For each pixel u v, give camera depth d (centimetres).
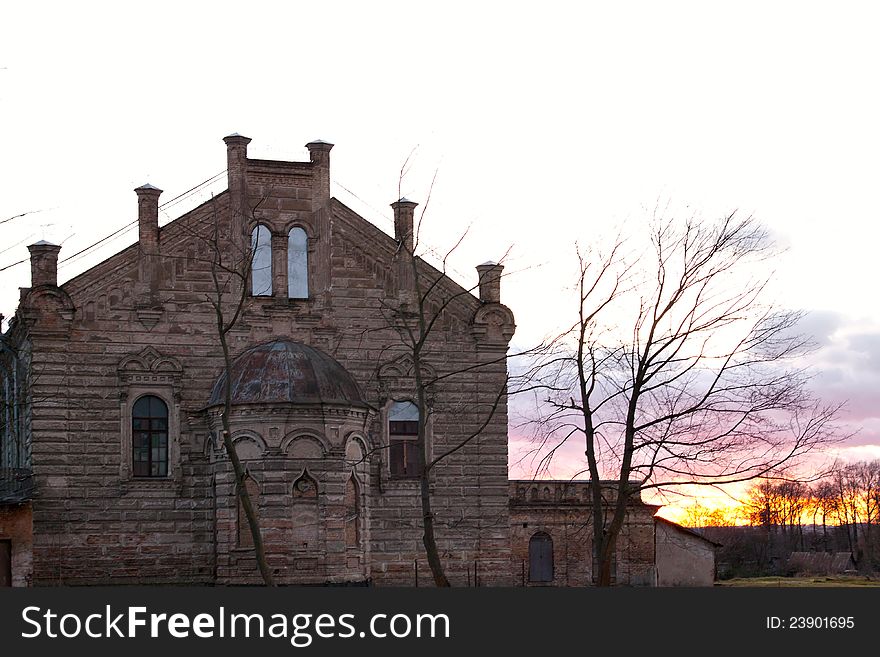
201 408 5575
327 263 5812
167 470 5538
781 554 11625
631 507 6694
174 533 5494
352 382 5584
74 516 5406
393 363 5825
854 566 11506
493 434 5919
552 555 6606
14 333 6072
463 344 5925
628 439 3956
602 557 3975
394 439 5812
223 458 5359
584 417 4038
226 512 5319
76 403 5462
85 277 5522
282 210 5800
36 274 5491
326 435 5350
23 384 5803
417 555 5766
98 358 5506
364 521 5512
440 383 5881
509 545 5884
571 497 6675
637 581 6656
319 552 5281
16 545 5234
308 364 5438
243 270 4638
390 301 5859
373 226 5881
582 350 4012
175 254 5644
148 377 5544
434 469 5825
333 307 5797
